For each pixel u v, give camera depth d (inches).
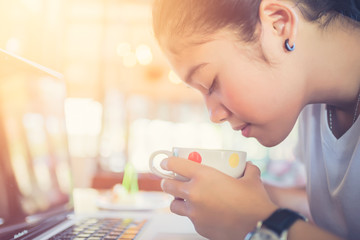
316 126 34.7
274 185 45.5
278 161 195.3
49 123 34.1
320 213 34.5
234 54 25.3
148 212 44.5
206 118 364.8
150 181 78.7
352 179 27.7
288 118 27.6
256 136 28.5
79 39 301.1
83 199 55.5
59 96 37.9
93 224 31.7
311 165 35.0
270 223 19.6
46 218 29.5
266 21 25.2
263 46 25.3
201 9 24.6
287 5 25.1
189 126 362.6
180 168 24.6
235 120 28.1
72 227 30.0
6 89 24.9
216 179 23.5
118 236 26.7
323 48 27.5
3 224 22.5
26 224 25.6
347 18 27.9
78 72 314.3
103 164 250.2
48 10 135.3
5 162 24.0
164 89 353.1
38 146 30.5
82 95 316.5
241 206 21.9
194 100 363.6
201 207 22.9
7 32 97.8
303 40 26.7
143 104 348.2
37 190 29.0
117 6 277.9
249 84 25.7
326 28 27.3
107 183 79.5
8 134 24.8
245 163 27.5
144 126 342.6
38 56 126.3
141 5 275.1
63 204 34.7
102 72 309.6
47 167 32.2
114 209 44.7
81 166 256.8
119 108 311.1
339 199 29.8
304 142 38.9
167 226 32.9
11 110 25.6
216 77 26.2
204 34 24.9
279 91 26.3
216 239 23.0
